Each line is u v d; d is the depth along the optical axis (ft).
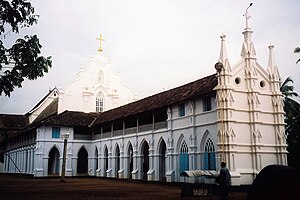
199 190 54.49
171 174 99.86
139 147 120.78
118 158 139.03
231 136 81.20
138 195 66.69
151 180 108.88
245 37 91.20
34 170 149.69
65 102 170.60
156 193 71.41
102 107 180.34
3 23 49.47
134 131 125.70
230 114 82.17
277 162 87.15
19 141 197.67
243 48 90.43
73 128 156.56
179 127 100.07
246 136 84.33
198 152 91.30
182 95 100.48
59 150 151.84
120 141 133.39
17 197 61.87
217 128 83.35
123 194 69.05
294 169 17.25
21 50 51.06
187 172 62.28
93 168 155.33
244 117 85.10
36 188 85.35
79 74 176.35
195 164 91.61
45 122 148.56
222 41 86.33
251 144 84.23
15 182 113.19
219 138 81.56
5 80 49.96
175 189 82.38
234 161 80.33
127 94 187.83
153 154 111.75
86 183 107.96
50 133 151.02
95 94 178.50
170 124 104.27
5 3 48.70
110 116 145.59
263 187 17.60
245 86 87.61
